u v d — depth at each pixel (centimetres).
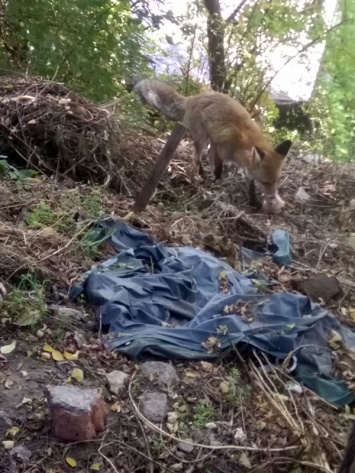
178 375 136
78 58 285
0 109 234
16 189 202
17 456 109
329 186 284
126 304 152
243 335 147
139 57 317
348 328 169
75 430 113
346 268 214
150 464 113
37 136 232
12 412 116
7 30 299
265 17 340
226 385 134
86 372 130
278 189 273
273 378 140
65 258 167
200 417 125
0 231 169
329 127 371
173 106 284
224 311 157
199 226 213
